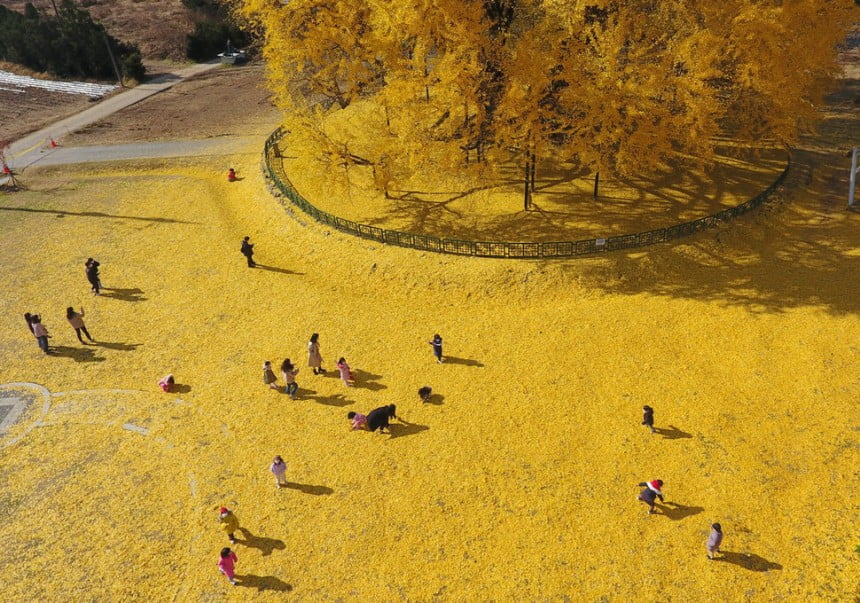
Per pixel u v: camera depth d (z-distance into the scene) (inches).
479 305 970.7
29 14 2463.1
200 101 2060.8
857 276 970.7
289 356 874.1
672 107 1085.1
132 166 1546.5
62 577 582.9
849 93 1844.2
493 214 1168.2
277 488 668.7
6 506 657.0
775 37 1034.1
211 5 2891.2
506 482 665.0
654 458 682.8
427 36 975.0
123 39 2684.5
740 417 727.7
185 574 584.1
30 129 1823.3
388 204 1230.9
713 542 555.2
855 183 1230.9
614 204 1184.2
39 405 796.6
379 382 819.4
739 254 1052.5
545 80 946.7
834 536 585.0
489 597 553.9
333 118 1685.5
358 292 1021.2
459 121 1075.3
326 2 1132.5
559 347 864.3
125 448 727.7
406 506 643.5
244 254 1080.2
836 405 733.3
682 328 885.2
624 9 999.6
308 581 574.2
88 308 991.6
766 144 1414.9
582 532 606.5
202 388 818.8
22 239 1210.0
